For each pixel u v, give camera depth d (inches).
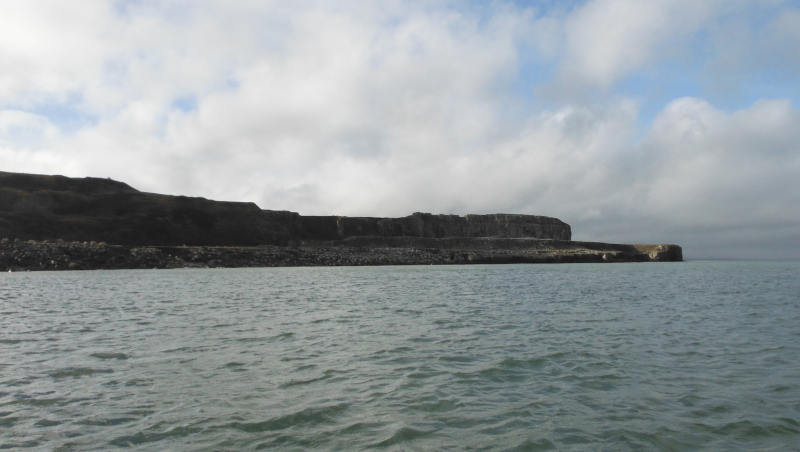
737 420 397.4
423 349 646.5
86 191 5605.3
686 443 354.9
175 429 373.7
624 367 558.9
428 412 412.2
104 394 456.1
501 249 6791.3
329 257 4416.8
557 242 7367.1
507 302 1226.6
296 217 6619.1
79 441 352.2
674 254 7283.5
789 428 382.0
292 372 531.5
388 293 1488.7
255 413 407.5
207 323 867.4
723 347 669.9
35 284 1815.9
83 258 3189.0
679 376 523.2
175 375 519.8
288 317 944.3
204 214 5526.6
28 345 672.4
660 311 1061.8
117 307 1105.4
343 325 845.2
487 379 507.8
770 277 2635.3
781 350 652.1
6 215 4274.1
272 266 3944.4
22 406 424.2
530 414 409.1
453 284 1913.1
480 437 362.6
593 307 1126.4
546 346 668.1
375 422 389.1
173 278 2249.0
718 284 2017.7
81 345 671.1
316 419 394.9
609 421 394.3
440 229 7731.3
